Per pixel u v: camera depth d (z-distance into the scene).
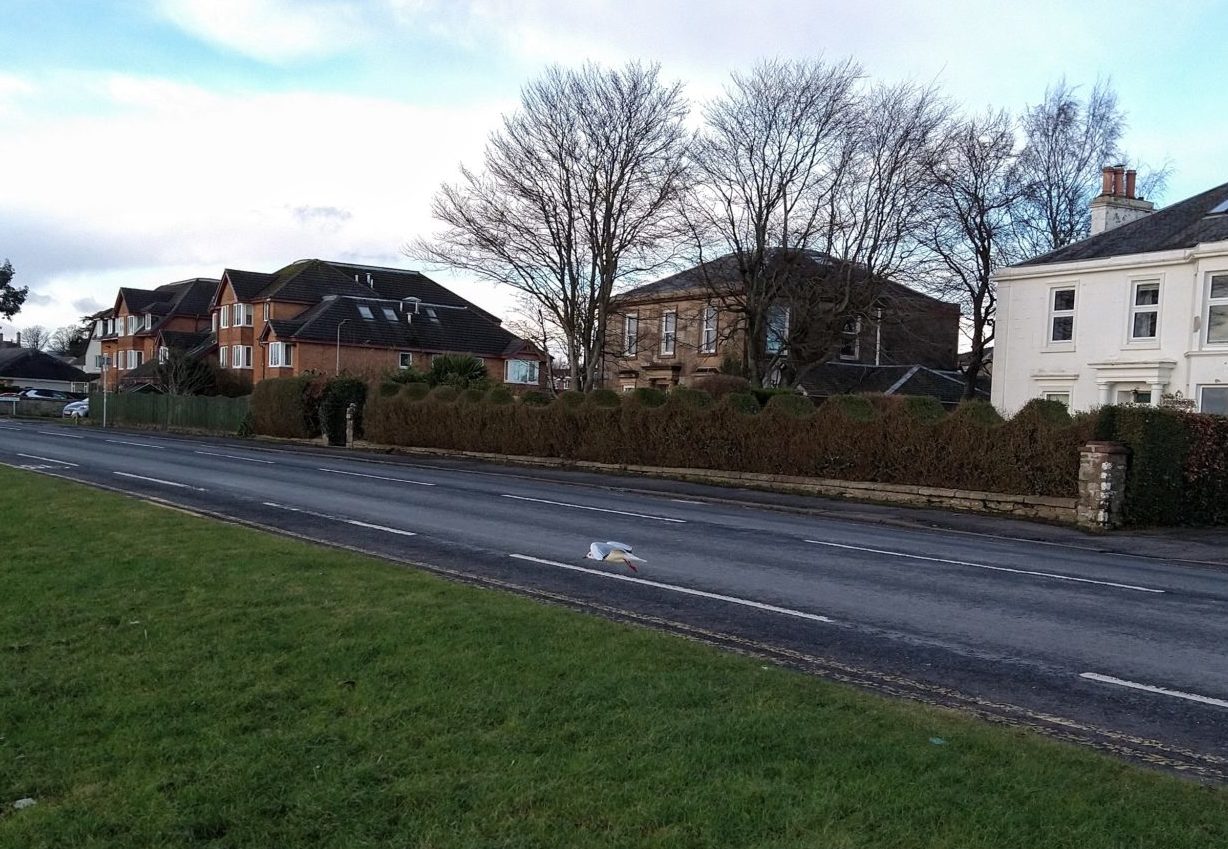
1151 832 3.87
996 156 38.47
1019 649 7.48
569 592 9.11
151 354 77.88
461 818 3.92
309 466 25.33
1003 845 3.74
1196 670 7.00
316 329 57.41
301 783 4.25
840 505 19.45
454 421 32.38
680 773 4.32
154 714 5.12
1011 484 18.33
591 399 27.88
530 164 32.03
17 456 25.91
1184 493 17.05
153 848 3.75
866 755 4.58
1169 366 25.61
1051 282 28.64
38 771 4.49
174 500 15.95
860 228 31.80
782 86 30.88
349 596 7.72
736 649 7.12
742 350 38.56
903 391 40.34
